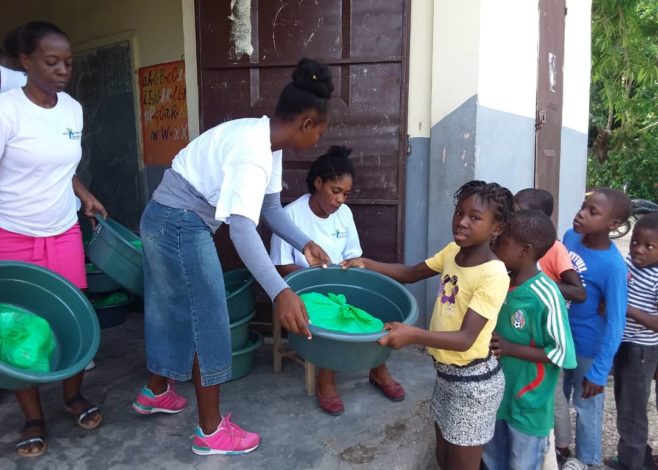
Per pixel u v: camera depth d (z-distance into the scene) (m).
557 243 2.39
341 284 2.42
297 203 2.73
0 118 2.10
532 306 1.98
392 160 3.23
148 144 4.06
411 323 1.91
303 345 1.99
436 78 3.10
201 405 2.15
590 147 14.46
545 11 4.20
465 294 1.87
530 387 2.05
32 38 2.11
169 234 1.99
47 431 2.37
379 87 3.19
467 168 3.09
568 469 2.46
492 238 1.90
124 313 3.85
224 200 1.80
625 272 2.27
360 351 1.91
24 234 2.35
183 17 3.47
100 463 2.16
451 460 2.03
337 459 2.21
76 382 2.39
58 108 2.30
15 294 2.18
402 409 2.59
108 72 4.29
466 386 1.90
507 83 3.50
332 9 3.18
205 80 3.41
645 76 9.38
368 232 3.33
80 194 2.62
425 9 3.11
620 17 8.32
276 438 2.34
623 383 2.47
